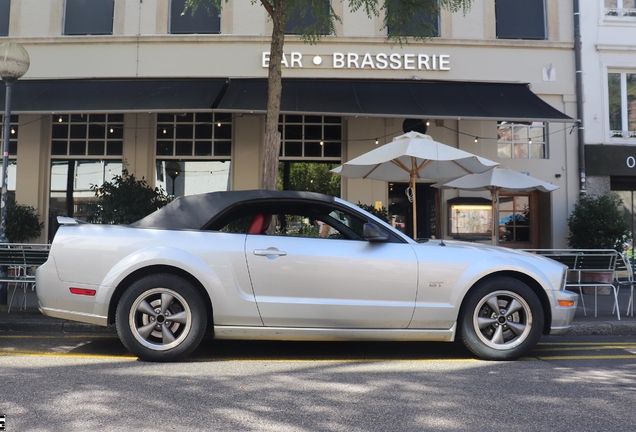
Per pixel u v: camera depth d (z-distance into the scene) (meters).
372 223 5.37
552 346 6.32
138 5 12.55
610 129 12.81
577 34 12.66
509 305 5.32
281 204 5.39
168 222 5.23
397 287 5.11
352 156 12.72
